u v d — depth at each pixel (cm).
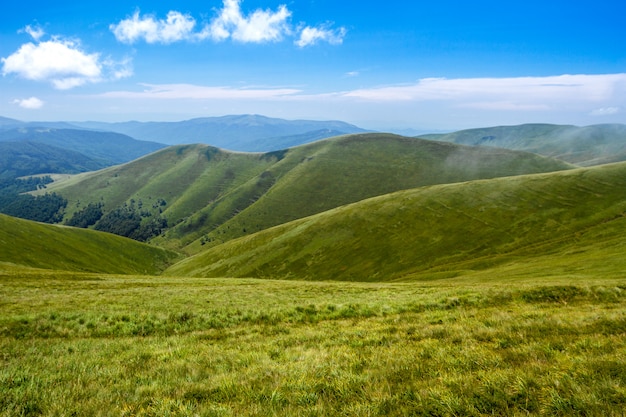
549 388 664
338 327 1559
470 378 739
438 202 13425
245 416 653
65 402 748
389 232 12581
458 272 7369
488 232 10581
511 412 613
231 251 16488
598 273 4228
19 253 14100
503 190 12938
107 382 890
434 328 1295
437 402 647
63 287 4312
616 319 1180
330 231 14100
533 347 930
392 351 1016
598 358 787
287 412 658
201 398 759
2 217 16950
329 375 837
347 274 11150
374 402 673
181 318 1906
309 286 4541
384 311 1947
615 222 8825
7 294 3322
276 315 1934
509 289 2347
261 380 833
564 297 2166
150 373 949
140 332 1708
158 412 684
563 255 6788
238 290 3803
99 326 1769
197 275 15125
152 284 5094
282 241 14725
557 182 12444
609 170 12400
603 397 614
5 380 871
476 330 1207
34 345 1377
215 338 1476
